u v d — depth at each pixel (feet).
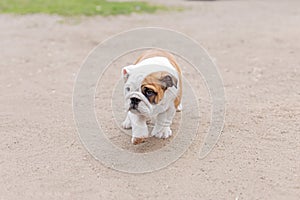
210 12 49.49
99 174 17.12
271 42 35.42
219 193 15.84
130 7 49.37
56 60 31.12
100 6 49.52
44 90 25.52
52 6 49.57
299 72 27.99
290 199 15.43
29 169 17.46
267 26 41.68
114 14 46.06
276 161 17.79
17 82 26.89
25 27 40.93
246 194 15.75
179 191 15.99
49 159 18.17
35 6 49.62
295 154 18.28
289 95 24.34
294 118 21.49
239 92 24.89
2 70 29.04
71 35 37.91
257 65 29.68
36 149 18.98
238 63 30.19
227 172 17.11
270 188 16.07
